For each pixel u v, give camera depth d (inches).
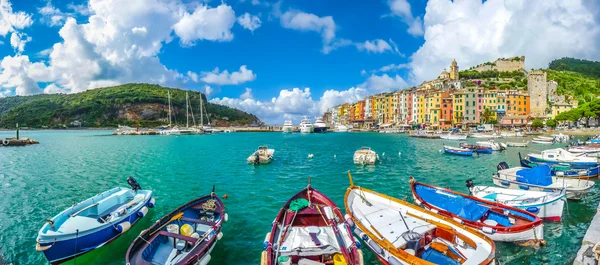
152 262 466.3
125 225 598.5
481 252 462.3
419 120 5142.7
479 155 1923.0
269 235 511.8
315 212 613.3
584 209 772.6
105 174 1306.6
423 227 543.2
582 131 3777.1
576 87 6565.0
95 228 538.9
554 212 684.1
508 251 548.7
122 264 524.1
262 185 1070.4
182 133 5300.2
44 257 545.3
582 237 604.7
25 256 548.7
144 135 4990.2
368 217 608.7
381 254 491.8
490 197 747.4
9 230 669.3
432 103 4827.8
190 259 448.1
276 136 4643.2
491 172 1326.3
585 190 816.3
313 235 513.7
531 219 578.9
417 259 435.8
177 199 906.7
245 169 1407.5
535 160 1491.1
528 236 552.4
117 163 1631.4
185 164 1579.7
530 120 4515.3
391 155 1923.0
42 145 2878.9
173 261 466.9
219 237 543.8
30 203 880.3
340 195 929.5
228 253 551.8
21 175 1300.4
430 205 682.8
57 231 510.0
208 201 667.4
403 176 1229.1
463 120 4650.6
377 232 533.0
